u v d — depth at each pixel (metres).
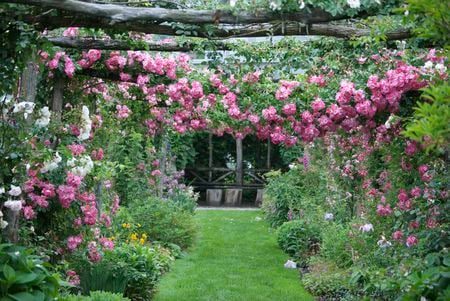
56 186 5.95
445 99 2.51
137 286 6.95
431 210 5.56
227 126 6.89
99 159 7.13
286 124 6.42
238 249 10.88
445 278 3.92
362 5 4.20
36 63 5.46
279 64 6.35
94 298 5.40
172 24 4.55
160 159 12.83
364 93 5.79
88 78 6.97
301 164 13.28
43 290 3.86
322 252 8.64
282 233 10.74
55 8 4.20
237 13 4.25
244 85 6.44
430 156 5.81
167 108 7.44
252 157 19.56
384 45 5.81
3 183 5.02
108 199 8.84
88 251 6.58
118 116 7.62
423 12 2.88
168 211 10.88
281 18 4.23
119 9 4.25
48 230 6.22
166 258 8.98
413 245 5.50
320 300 7.30
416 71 5.49
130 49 5.95
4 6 4.51
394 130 5.88
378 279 4.78
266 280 8.41
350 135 7.09
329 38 6.08
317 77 6.18
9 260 3.80
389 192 6.36
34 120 5.18
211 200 18.67
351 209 9.19
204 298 7.41
